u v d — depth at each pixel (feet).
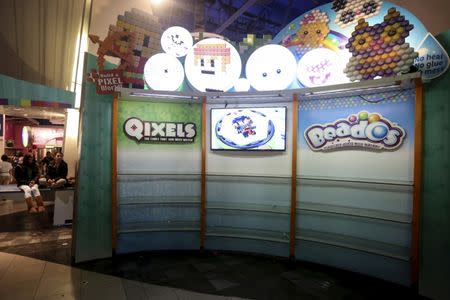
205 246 15.08
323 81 12.50
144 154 14.69
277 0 38.99
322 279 12.19
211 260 14.06
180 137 14.83
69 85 24.14
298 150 13.70
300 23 13.87
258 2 38.09
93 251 13.87
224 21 44.88
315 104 13.26
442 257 10.13
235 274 12.60
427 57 10.32
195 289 11.28
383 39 10.93
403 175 11.25
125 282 11.80
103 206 14.03
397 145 11.31
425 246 10.53
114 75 13.20
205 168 14.83
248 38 14.67
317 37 13.35
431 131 10.32
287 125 13.96
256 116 14.14
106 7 26.32
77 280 11.93
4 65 19.27
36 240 16.87
